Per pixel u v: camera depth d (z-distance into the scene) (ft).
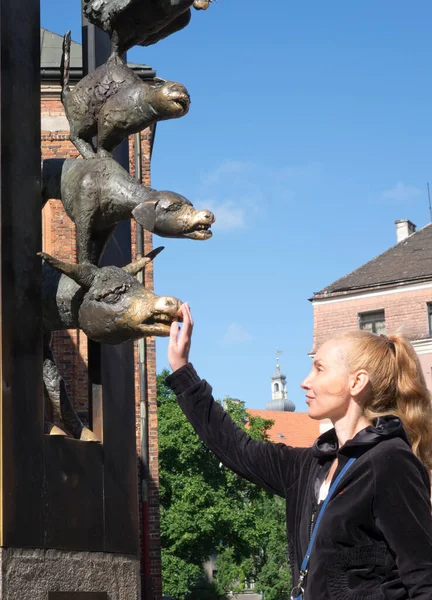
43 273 14.64
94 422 15.55
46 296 14.40
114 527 15.16
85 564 14.19
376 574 8.25
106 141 15.16
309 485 9.00
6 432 12.87
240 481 114.42
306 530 8.75
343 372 9.08
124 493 15.64
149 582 52.95
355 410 9.11
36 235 14.06
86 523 14.40
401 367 9.14
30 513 13.12
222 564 139.44
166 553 110.32
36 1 14.67
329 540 8.27
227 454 10.03
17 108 14.01
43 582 13.19
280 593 138.10
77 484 14.33
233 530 112.68
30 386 13.50
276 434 248.32
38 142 14.37
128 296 13.69
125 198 14.37
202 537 110.93
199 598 136.36
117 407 15.97
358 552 8.23
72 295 14.26
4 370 13.01
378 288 137.90
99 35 17.67
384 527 8.13
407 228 153.07
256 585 139.54
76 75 51.72
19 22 14.26
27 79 14.29
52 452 13.82
